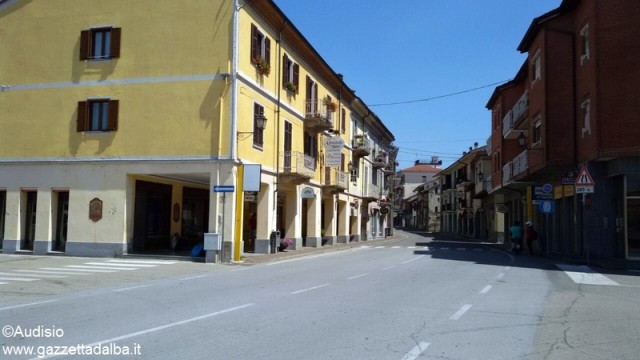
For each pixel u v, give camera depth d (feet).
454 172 254.88
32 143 75.36
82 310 30.83
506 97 122.52
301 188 96.48
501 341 23.18
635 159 65.87
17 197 75.31
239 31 71.00
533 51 91.09
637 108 65.57
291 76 91.91
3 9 77.92
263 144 79.00
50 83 75.36
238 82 70.49
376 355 20.48
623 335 24.66
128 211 71.92
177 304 32.96
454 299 35.09
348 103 132.36
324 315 28.84
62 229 75.56
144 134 71.41
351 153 136.56
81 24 74.95
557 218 89.04
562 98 79.77
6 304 33.30
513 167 104.42
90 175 72.64
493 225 164.25
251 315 28.86
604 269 58.65
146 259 69.00
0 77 77.25
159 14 72.28
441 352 21.11
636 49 66.18
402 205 415.23
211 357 20.06
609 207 69.56
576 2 77.77
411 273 53.26
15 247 74.95
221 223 68.18
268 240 80.79
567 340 23.54
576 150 78.23
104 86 73.31
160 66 71.67
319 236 108.17
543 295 37.55
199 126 69.92
